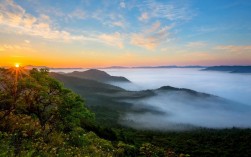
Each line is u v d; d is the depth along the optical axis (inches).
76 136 647.8
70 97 629.3
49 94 611.5
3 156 378.9
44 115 610.2
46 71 625.6
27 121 580.4
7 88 533.6
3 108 549.6
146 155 737.6
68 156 496.4
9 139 467.5
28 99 576.1
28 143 480.1
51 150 483.8
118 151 722.2
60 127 633.6
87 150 605.3
